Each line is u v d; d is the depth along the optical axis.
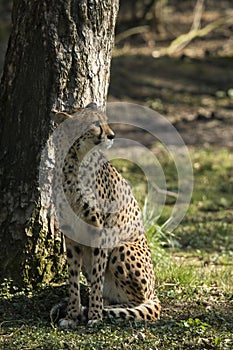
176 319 10.54
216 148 23.78
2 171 11.30
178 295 11.70
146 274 10.59
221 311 10.91
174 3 40.81
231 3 40.94
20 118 11.18
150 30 37.44
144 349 9.27
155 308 10.52
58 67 11.02
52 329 9.95
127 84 30.20
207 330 9.91
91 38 11.16
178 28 38.03
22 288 11.08
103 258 10.20
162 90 30.06
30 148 11.10
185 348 9.34
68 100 11.12
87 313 10.39
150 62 33.34
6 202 11.20
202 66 33.12
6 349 9.29
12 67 11.32
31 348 9.33
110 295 10.84
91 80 11.26
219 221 17.06
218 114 27.69
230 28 38.19
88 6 11.05
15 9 11.33
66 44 11.03
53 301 10.89
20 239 11.09
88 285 11.11
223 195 19.20
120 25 37.56
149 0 37.84
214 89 30.64
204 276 12.79
